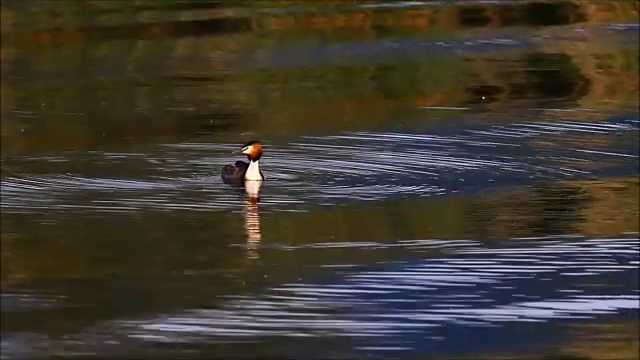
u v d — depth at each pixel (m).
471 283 17.00
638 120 28.08
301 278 17.17
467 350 14.97
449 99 31.50
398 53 38.22
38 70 37.41
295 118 29.12
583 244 18.69
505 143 25.56
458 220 19.92
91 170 23.34
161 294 16.66
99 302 16.41
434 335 15.35
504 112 29.34
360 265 17.67
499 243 18.67
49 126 28.83
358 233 19.11
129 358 14.77
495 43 39.34
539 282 17.08
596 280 17.17
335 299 16.41
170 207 20.77
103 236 19.16
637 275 17.31
